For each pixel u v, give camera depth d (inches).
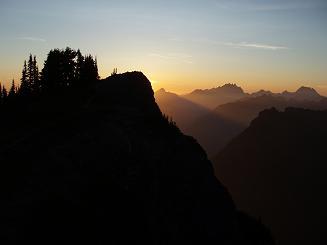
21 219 1862.7
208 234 2797.7
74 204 2063.2
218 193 3314.5
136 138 2815.0
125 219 2156.7
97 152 2485.2
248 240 3540.8
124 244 2050.9
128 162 2518.5
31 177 2142.0
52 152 2378.2
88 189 2192.4
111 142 2623.0
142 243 2143.2
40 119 3157.0
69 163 2319.1
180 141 3233.3
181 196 2760.8
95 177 2288.4
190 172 3038.9
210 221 2928.2
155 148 2837.1
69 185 2161.7
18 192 2015.3
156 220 2369.6
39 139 2596.0
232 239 3115.2
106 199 2187.5
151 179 2549.2
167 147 2970.0
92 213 2071.9
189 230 2625.5
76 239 1909.4
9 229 1793.8
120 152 2561.5
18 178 2118.6
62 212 1984.5
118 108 3457.2
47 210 1962.4
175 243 2413.9
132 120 3115.2
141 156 2645.2
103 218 2080.5
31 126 2965.1
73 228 1943.9
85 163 2359.7
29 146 2479.1
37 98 3917.3
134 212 2234.3
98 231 2005.4
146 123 3164.4
